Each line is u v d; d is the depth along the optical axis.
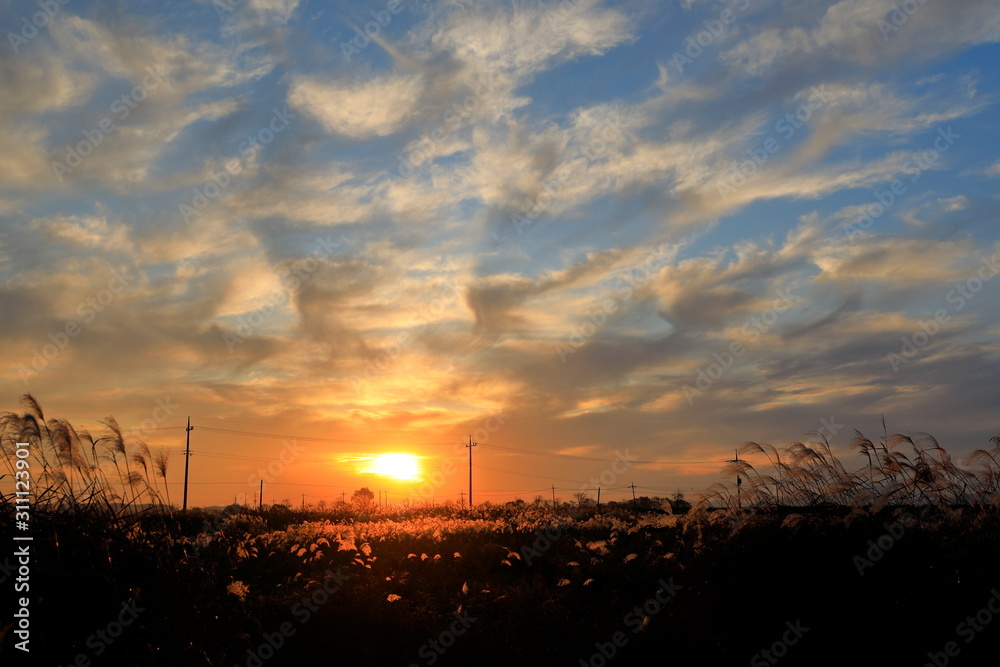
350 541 15.95
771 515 10.07
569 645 9.70
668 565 11.48
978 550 8.74
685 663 9.01
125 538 7.76
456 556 16.03
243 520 23.73
